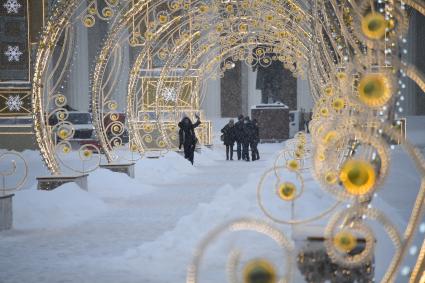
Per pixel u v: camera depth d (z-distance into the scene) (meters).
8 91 64.31
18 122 64.75
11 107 64.69
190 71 76.25
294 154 34.16
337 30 30.17
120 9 47.91
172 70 75.38
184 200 36.25
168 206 33.53
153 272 17.89
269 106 106.19
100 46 46.75
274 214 23.33
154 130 72.25
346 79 11.73
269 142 106.19
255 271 8.06
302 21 53.00
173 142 73.88
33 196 29.12
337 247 10.01
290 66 77.69
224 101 148.88
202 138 82.69
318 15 33.53
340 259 10.04
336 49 29.89
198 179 49.81
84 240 23.42
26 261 19.70
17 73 64.12
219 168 61.06
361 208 10.00
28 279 17.31
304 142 36.22
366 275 11.52
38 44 37.62
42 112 37.97
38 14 63.25
